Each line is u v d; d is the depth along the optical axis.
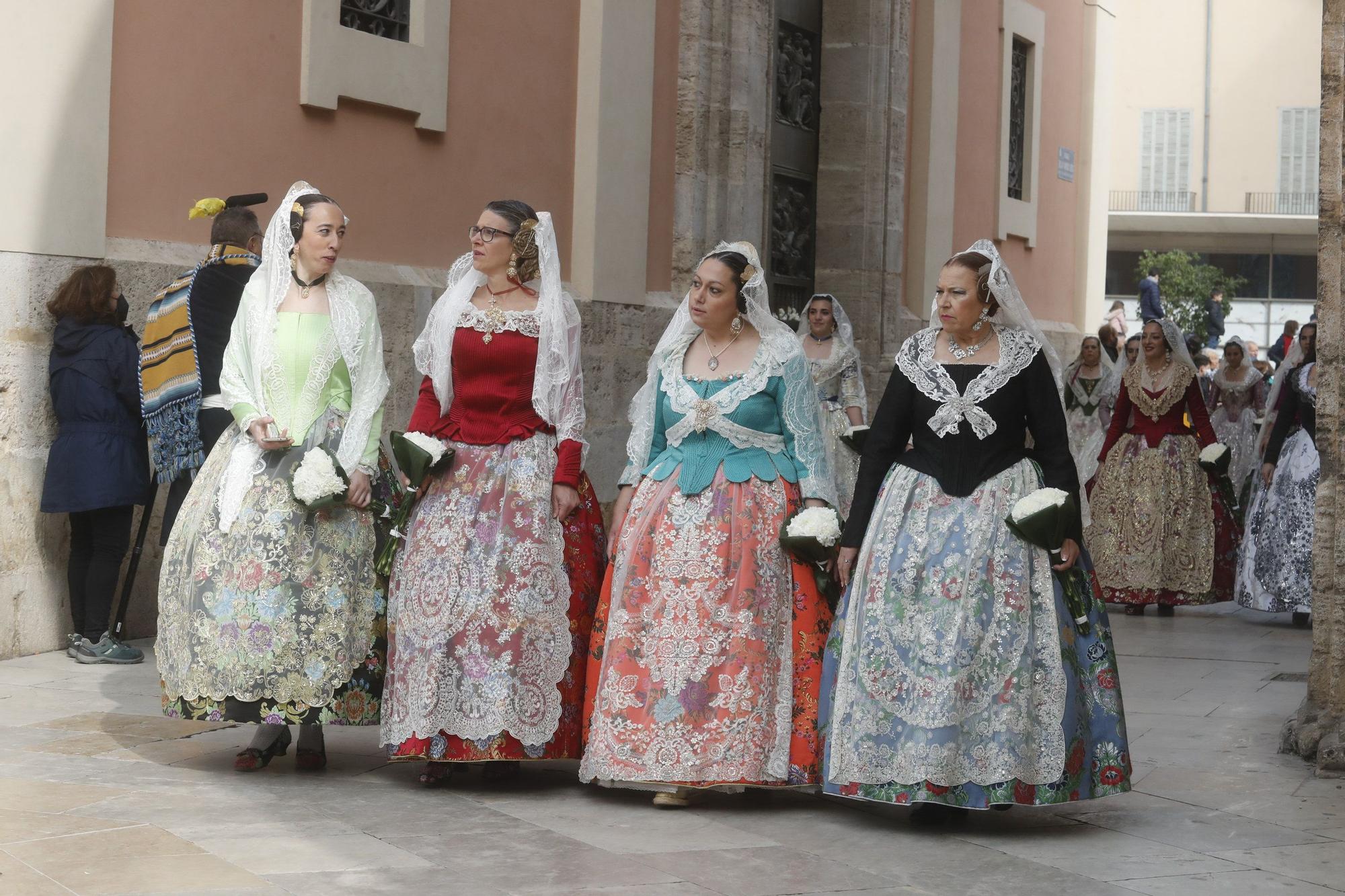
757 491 4.95
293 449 5.11
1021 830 4.66
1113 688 4.70
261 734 5.18
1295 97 39.62
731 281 5.02
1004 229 15.78
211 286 6.93
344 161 8.53
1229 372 13.54
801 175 13.27
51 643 7.16
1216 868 4.27
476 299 5.21
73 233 7.09
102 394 6.90
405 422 8.72
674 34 11.01
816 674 4.86
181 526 5.12
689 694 4.76
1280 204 39.75
